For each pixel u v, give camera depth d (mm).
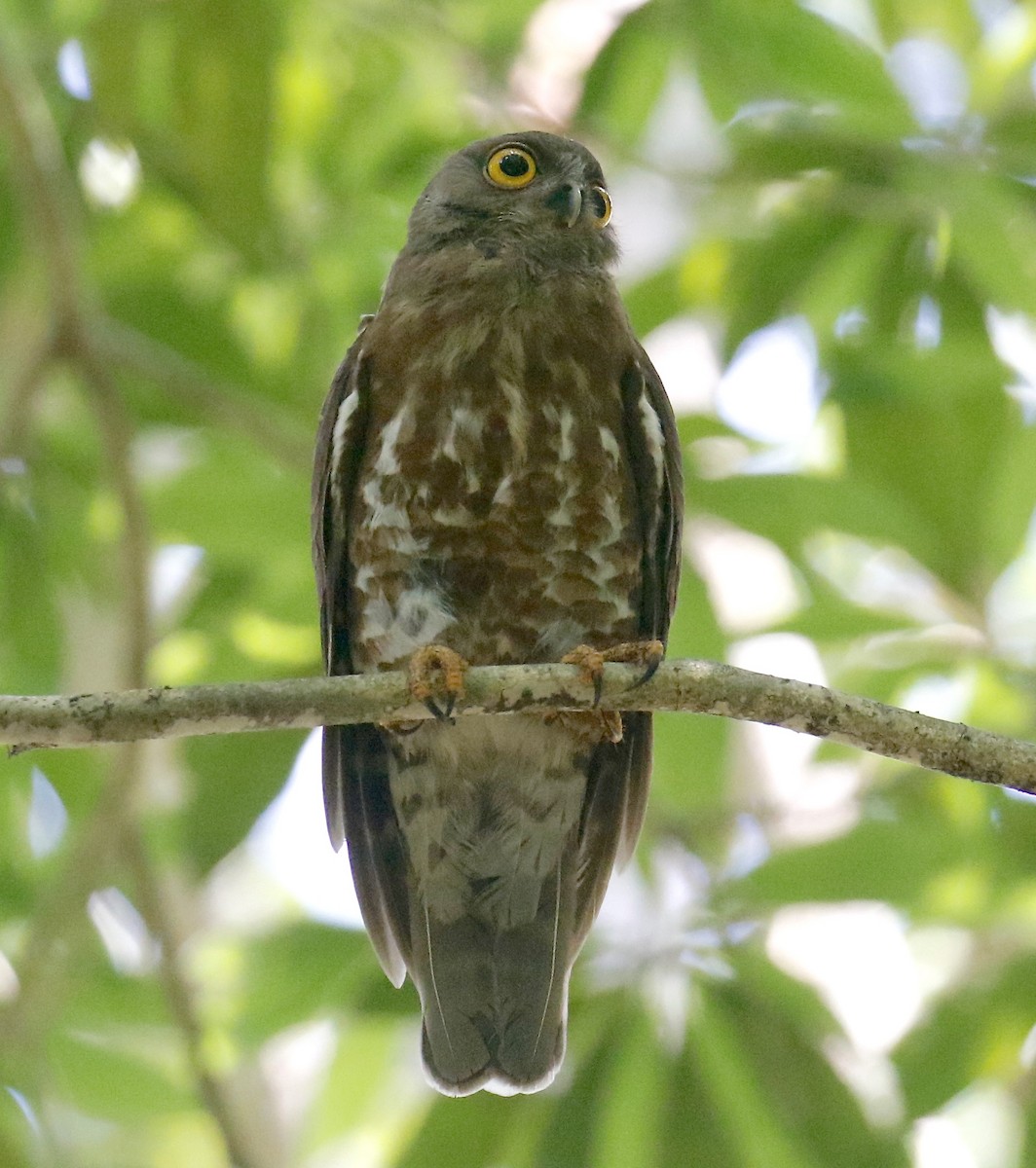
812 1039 10703
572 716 10320
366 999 11203
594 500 10203
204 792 11289
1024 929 12047
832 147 12047
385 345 10375
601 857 10742
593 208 11109
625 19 12023
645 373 10570
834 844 11062
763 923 11180
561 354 10305
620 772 10789
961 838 11297
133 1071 12641
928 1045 11398
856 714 8648
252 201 11031
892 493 11883
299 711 8539
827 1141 10492
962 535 11758
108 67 10906
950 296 12188
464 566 10180
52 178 12492
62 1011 12406
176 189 11656
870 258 12297
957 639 11805
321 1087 13180
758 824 12078
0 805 12820
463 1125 10891
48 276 12664
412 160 13484
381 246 13422
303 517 11883
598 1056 10750
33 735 8156
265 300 13852
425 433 10148
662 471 10352
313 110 13430
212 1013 12039
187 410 13570
